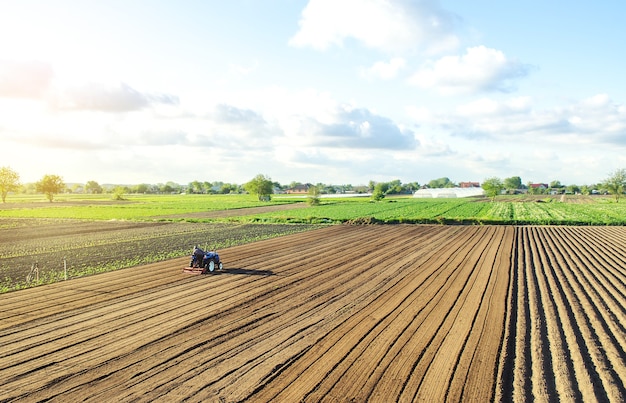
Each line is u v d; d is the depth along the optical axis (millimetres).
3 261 29078
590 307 18000
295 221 61219
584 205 101188
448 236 44688
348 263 28062
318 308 17406
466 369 11703
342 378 11094
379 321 15758
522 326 15367
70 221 63219
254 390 10414
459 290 20609
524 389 10617
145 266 26906
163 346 13227
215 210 85875
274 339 13852
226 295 19469
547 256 31844
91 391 10359
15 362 12016
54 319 15867
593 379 11234
